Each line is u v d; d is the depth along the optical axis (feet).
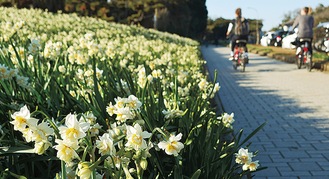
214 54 99.60
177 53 31.60
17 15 49.21
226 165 9.35
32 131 6.01
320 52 70.85
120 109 7.66
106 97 10.86
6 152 6.70
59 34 33.30
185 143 8.52
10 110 9.46
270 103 27.73
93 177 5.94
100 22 64.34
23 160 7.27
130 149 6.52
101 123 9.18
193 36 236.63
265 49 95.71
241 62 49.96
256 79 41.24
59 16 61.31
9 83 10.92
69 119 5.78
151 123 8.67
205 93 13.43
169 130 9.23
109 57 18.37
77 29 44.47
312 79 39.70
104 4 155.53
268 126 21.18
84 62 14.35
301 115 23.63
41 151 6.02
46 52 14.53
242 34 49.26
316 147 17.40
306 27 45.55
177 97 10.95
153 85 13.07
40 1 100.32
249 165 8.32
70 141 5.70
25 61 13.03
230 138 17.11
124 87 11.81
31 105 9.77
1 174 6.58
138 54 26.86
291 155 16.42
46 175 7.80
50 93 10.30
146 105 9.02
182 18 201.26
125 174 6.69
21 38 24.07
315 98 29.19
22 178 6.47
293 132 19.89
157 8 178.81
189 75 19.66
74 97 10.73
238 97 30.53
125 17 173.06
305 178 13.98
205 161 8.77
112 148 6.33
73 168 6.31
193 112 10.50
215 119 10.68
